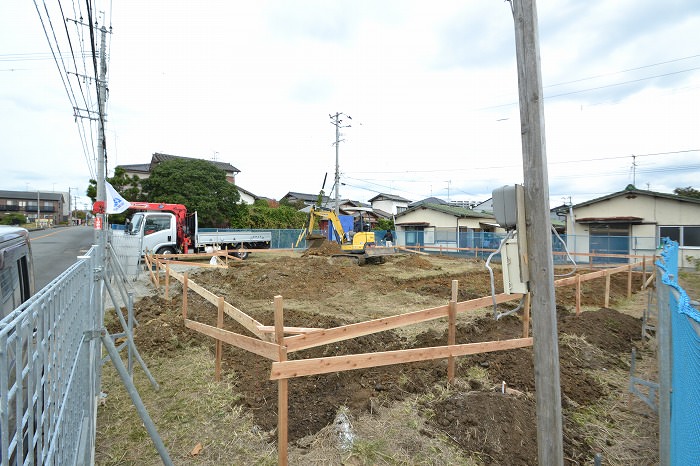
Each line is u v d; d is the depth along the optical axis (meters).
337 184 32.94
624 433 3.87
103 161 14.02
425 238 28.06
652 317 8.21
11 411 1.49
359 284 12.11
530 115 2.51
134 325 6.82
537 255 2.53
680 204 18.36
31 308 1.18
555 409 2.50
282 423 2.93
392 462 3.20
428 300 9.80
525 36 2.50
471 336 6.23
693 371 2.12
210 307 8.35
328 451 3.29
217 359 4.69
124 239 12.59
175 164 28.62
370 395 4.18
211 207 27.98
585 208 20.84
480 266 17.11
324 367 3.12
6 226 2.69
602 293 10.86
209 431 3.67
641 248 18.84
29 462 1.17
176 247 16.97
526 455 3.37
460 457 3.29
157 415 3.98
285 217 36.25
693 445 2.09
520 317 7.62
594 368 5.36
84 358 2.49
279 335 3.23
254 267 13.85
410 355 3.80
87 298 2.52
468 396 4.07
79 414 2.25
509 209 2.63
